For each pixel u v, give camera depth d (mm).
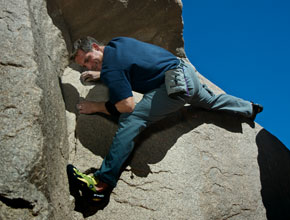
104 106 2354
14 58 1646
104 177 1976
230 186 2533
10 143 1384
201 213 2266
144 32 3307
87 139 2275
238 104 2859
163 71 2240
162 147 2426
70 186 1966
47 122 1673
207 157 2582
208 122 2826
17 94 1529
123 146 2047
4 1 1859
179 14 3275
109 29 3166
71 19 2955
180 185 2291
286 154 3281
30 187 1351
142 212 2070
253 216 2518
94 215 1961
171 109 2260
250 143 2951
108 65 2133
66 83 2617
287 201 2873
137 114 2150
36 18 2146
